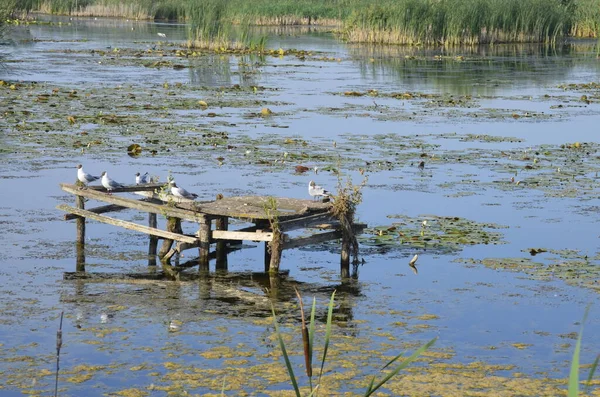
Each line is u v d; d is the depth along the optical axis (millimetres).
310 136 22531
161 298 11297
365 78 35281
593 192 17203
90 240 13852
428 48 48469
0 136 21109
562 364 9398
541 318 10758
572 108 28484
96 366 9062
